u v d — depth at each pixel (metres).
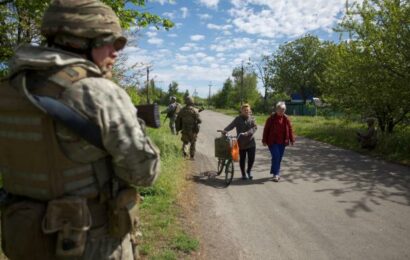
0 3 6.39
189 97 11.71
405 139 13.44
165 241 4.71
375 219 6.21
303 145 16.44
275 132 9.00
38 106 1.36
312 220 6.12
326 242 5.19
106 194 1.51
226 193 7.76
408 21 13.23
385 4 14.27
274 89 75.38
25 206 1.48
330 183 8.87
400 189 8.30
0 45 6.68
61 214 1.43
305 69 72.62
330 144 16.78
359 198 7.51
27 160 1.46
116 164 1.46
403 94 13.62
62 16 1.49
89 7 1.51
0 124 1.53
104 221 1.53
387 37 13.84
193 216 6.01
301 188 8.34
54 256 1.47
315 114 51.47
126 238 1.65
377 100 14.95
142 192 6.64
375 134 13.93
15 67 1.45
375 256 4.77
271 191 8.02
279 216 6.30
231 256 4.61
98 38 1.54
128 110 1.46
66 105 1.39
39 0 6.13
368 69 14.39
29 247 1.46
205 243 4.94
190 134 11.59
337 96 17.41
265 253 4.77
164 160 9.83
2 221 1.57
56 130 1.41
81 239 1.44
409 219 6.23
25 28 6.60
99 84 1.44
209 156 12.41
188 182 8.55
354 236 5.43
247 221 5.99
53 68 1.43
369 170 10.56
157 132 13.77
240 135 9.04
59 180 1.43
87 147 1.42
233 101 82.12
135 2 7.77
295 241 5.20
